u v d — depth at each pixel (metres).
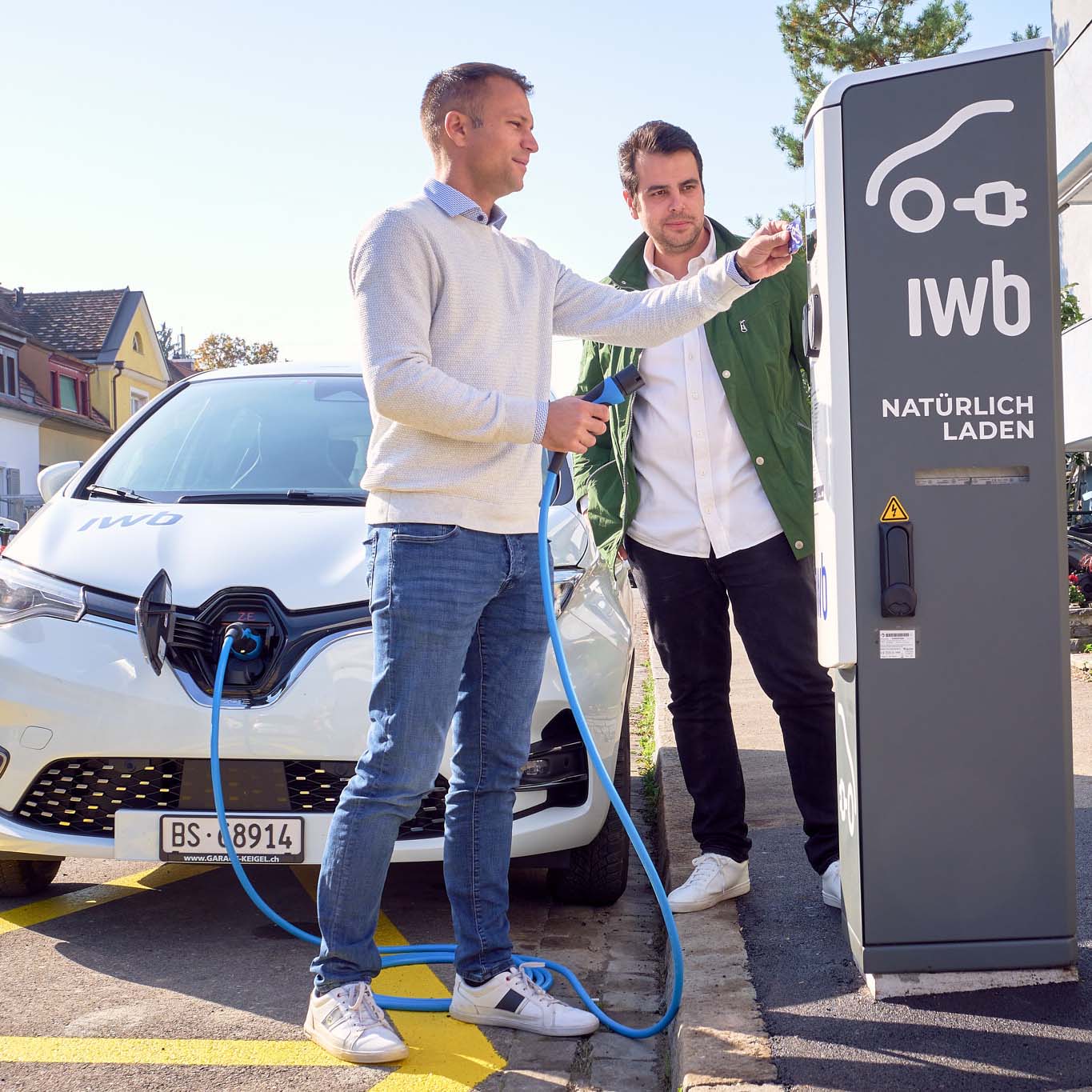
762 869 3.55
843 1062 2.23
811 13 21.34
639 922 3.54
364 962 2.58
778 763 5.12
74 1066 2.51
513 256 2.62
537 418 2.41
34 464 39.62
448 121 2.52
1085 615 8.65
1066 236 15.27
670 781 4.67
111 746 3.08
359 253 2.45
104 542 3.41
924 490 2.46
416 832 3.16
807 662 3.21
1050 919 2.50
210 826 3.06
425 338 2.43
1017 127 2.44
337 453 4.00
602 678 3.30
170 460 4.03
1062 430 2.47
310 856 3.04
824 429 2.53
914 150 2.45
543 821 3.20
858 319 2.46
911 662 2.47
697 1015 2.48
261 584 3.20
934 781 2.48
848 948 2.84
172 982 3.01
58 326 45.62
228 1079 2.45
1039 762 2.49
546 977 2.92
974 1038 2.30
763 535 3.22
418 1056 2.56
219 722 3.03
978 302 2.46
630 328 2.75
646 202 3.25
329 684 3.07
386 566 2.48
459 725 2.70
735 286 2.68
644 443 3.33
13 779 3.16
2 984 2.99
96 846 3.11
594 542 3.67
